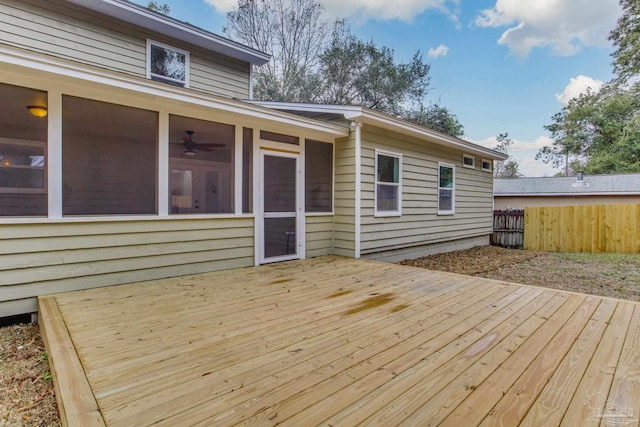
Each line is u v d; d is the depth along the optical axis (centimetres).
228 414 156
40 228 352
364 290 391
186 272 464
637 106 1833
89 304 328
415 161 754
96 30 609
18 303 340
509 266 715
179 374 194
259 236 542
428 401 168
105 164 402
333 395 173
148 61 672
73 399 167
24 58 304
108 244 398
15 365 250
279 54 1662
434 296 368
